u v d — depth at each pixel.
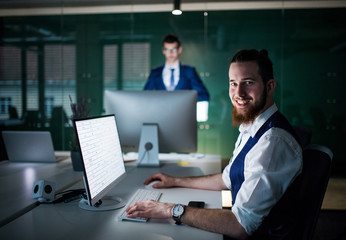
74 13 4.36
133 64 4.30
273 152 1.01
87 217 1.10
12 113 4.53
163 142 1.91
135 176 1.66
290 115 4.09
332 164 1.05
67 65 4.41
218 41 4.14
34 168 1.85
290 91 4.07
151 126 1.87
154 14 4.23
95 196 1.07
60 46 4.41
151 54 4.27
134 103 1.88
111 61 4.33
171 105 1.86
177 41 3.26
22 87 4.51
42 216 1.11
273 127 1.07
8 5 4.44
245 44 4.11
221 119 4.20
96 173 1.11
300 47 4.02
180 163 2.00
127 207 1.18
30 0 4.38
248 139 1.17
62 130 4.47
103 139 1.22
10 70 4.52
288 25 4.03
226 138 4.22
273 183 0.98
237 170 1.17
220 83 4.17
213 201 1.27
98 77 4.37
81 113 1.81
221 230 0.98
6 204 1.21
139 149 1.89
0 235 0.95
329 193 3.38
